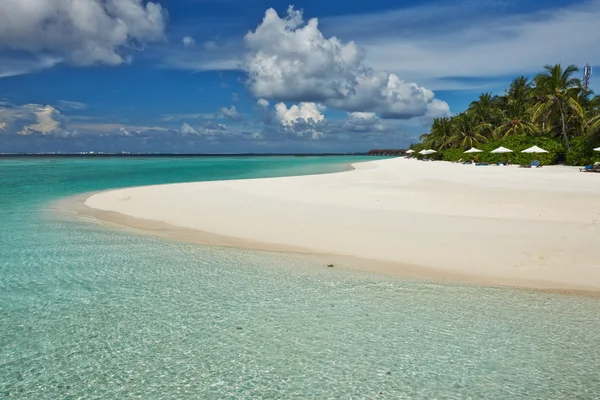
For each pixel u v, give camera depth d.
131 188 26.77
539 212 15.28
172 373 5.26
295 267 9.62
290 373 5.23
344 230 13.12
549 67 54.28
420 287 8.23
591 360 5.50
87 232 13.73
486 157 59.12
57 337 6.21
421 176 34.28
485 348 5.83
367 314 6.96
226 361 5.52
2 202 21.59
